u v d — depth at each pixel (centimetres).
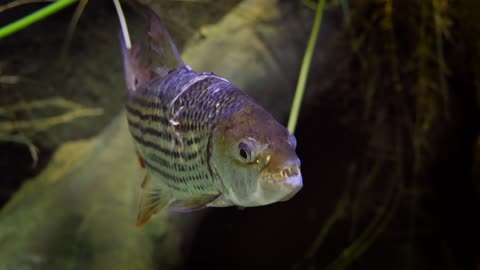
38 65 235
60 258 187
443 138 226
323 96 220
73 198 195
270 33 200
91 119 243
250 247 253
